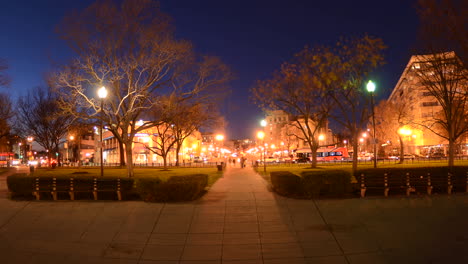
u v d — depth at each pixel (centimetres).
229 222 1220
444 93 2225
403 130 4069
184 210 1349
